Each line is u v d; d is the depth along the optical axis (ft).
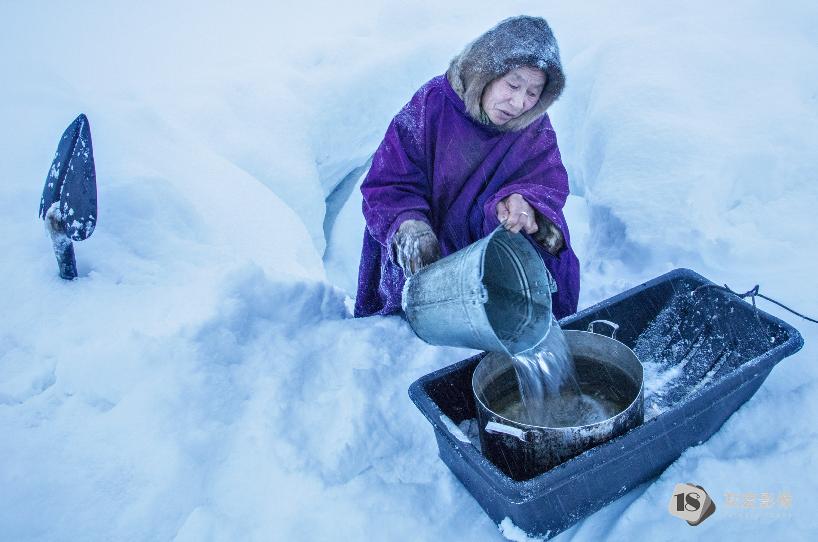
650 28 12.92
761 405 5.70
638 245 8.86
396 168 6.73
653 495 5.08
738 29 12.60
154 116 10.44
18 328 6.66
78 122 6.72
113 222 7.86
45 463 5.45
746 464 5.15
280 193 11.96
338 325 7.24
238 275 7.04
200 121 12.26
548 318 5.24
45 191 7.04
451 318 4.98
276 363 6.53
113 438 5.64
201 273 7.69
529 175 6.68
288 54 14.87
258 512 5.24
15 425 5.75
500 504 4.80
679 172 9.45
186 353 6.16
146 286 7.32
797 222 8.82
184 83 13.48
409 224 6.39
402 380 6.56
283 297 7.23
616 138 10.37
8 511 5.12
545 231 6.37
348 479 5.55
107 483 5.34
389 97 14.01
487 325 4.66
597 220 9.82
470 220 7.05
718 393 5.03
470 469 4.91
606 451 4.54
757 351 6.05
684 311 6.71
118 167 8.69
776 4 12.98
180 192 8.75
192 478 5.39
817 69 11.30
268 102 12.93
